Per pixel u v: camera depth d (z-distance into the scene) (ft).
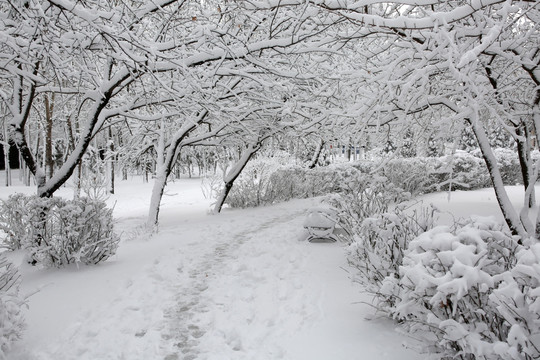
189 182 124.26
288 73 25.70
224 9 24.63
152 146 47.03
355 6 16.14
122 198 84.12
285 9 23.02
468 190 60.34
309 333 14.40
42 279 21.44
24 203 28.89
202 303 18.20
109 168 91.15
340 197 26.91
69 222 23.25
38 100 46.24
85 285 20.38
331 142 38.70
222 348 13.80
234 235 33.68
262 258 25.48
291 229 35.01
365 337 13.66
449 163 21.13
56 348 13.98
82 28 20.89
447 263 10.41
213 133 41.19
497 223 11.96
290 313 16.47
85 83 29.89
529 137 23.38
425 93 20.52
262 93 32.91
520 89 24.08
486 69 21.47
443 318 10.88
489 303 10.16
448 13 15.12
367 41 23.13
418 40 18.33
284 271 22.35
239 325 15.64
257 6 19.53
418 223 16.70
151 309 17.53
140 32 23.22
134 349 13.88
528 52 19.88
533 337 8.79
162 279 21.76
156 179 40.96
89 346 14.12
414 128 27.12
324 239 29.60
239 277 21.91
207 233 34.78
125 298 18.78
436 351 10.80
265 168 67.05
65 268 23.41
